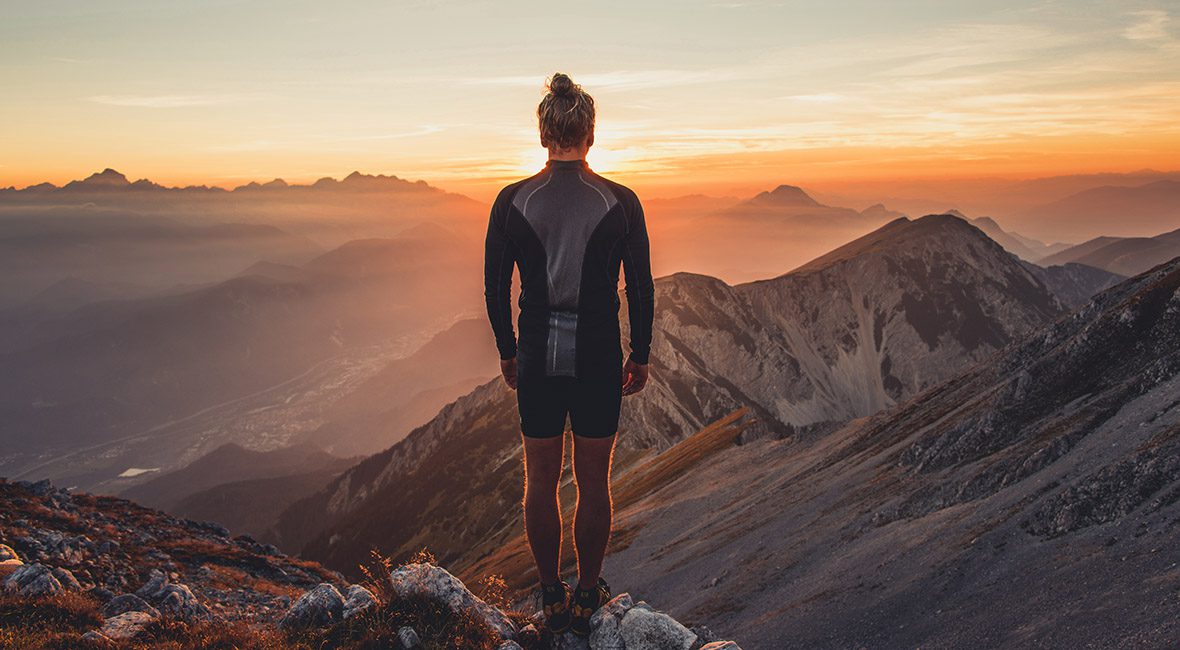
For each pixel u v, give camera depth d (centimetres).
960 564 2991
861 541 4438
